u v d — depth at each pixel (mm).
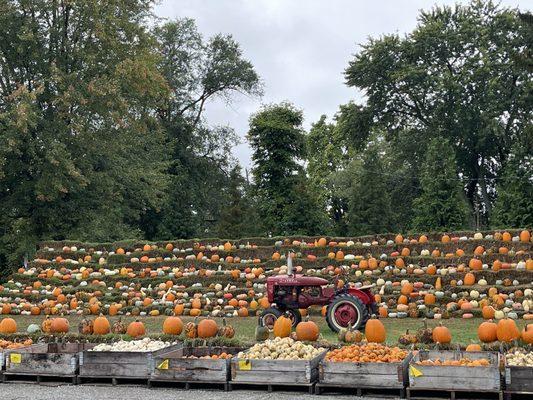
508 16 48094
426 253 22797
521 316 18281
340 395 10328
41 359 11750
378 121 53094
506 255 21453
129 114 35281
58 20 35031
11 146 32156
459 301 19297
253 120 44438
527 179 35062
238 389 10852
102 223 37188
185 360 11031
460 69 49594
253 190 45000
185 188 51812
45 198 34438
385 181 50625
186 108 55188
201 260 24375
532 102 46500
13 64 35250
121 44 36031
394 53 50938
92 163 37344
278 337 12062
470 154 51500
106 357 11477
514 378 9656
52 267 25328
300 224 42438
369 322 12875
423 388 9930
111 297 22406
